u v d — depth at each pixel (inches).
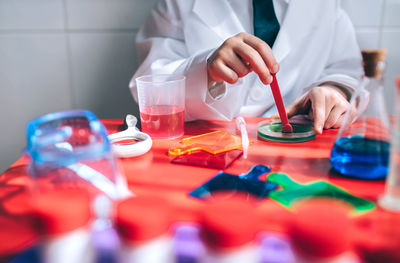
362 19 48.3
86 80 52.2
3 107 52.9
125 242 10.2
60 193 11.1
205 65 27.6
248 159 19.9
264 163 19.2
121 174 16.4
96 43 50.4
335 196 15.0
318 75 40.8
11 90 52.2
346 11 48.0
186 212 14.2
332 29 39.8
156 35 43.1
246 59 23.9
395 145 13.5
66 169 15.8
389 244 11.7
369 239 12.0
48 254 10.3
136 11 49.2
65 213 10.0
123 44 50.5
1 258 11.7
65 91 52.6
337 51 41.7
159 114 23.1
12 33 49.7
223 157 20.0
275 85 23.3
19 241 12.5
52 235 10.1
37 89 52.4
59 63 51.3
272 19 38.3
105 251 11.9
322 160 19.5
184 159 19.8
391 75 49.9
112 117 53.9
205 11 38.0
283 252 11.7
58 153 14.1
